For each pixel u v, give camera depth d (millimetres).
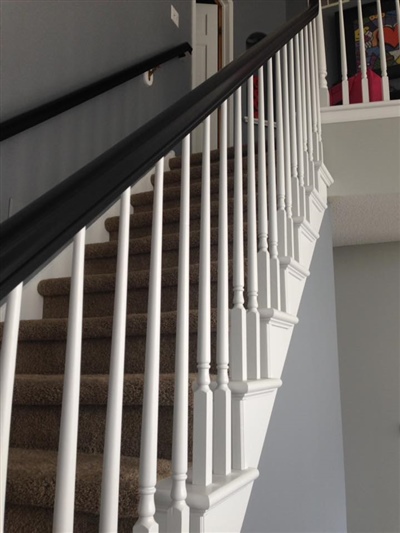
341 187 2516
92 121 2658
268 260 1494
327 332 2273
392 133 2498
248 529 1180
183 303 969
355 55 4594
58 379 1405
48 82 2324
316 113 2438
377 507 3436
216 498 967
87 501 970
